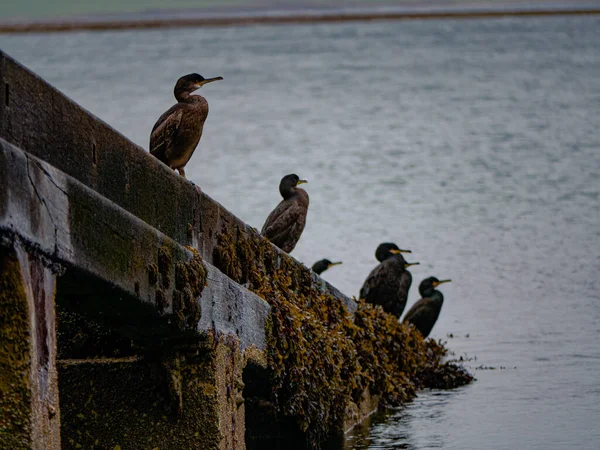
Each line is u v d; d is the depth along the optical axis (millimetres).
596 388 13781
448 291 21219
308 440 10922
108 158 6926
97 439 8102
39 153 6059
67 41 98875
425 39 93812
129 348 8508
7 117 5730
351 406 12234
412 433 11930
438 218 28984
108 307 7016
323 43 92562
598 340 16844
